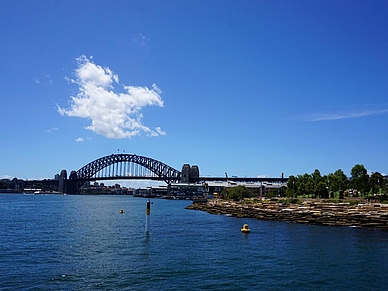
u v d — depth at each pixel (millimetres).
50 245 50344
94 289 29969
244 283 32094
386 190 130500
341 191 125812
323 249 48688
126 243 52812
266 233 65875
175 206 197250
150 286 30922
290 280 33219
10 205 185250
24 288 29984
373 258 42906
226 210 121125
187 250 47406
